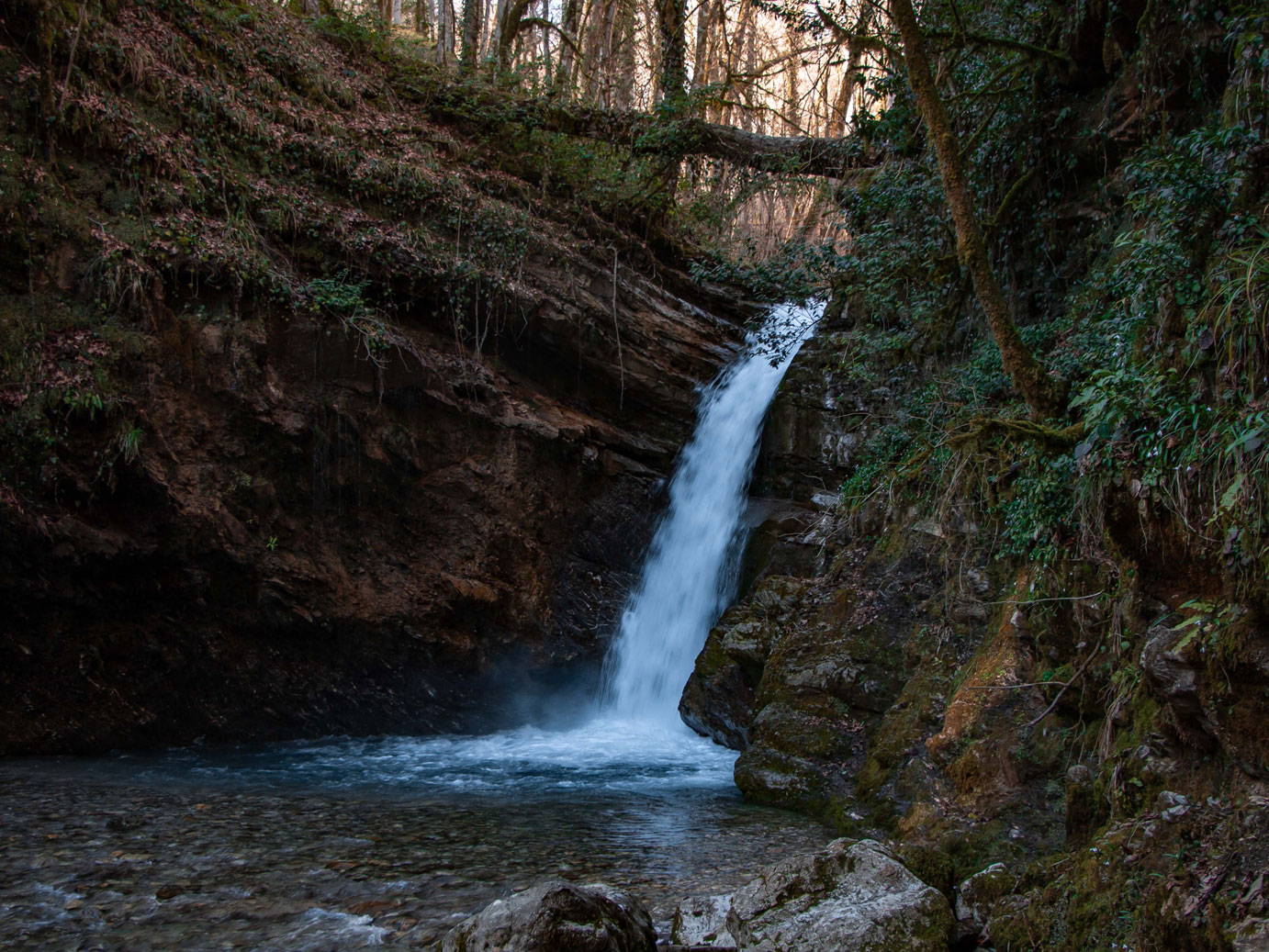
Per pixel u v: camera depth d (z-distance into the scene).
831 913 4.28
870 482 10.27
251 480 9.80
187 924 4.50
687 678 12.59
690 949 4.22
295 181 11.27
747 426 14.51
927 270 10.33
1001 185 10.28
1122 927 3.62
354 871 5.38
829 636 9.08
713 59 21.45
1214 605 4.03
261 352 10.02
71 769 8.12
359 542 10.82
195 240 9.70
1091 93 9.61
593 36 20.36
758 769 8.06
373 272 11.37
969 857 5.62
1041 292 9.95
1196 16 7.62
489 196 13.52
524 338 12.91
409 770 8.89
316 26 14.36
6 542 8.20
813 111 18.84
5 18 8.95
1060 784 5.77
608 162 15.39
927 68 6.96
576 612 12.60
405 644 10.89
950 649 7.80
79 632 8.92
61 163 9.10
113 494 8.88
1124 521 4.71
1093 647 5.59
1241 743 3.68
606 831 6.61
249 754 9.41
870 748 7.78
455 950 3.98
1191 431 4.19
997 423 6.78
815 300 14.74
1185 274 4.89
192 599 9.52
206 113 10.65
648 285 14.96
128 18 10.53
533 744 10.66
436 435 11.56
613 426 14.09
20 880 5.00
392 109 13.99
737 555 12.77
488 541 11.70
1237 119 5.52
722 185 16.17
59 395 8.45
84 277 8.87
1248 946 2.96
